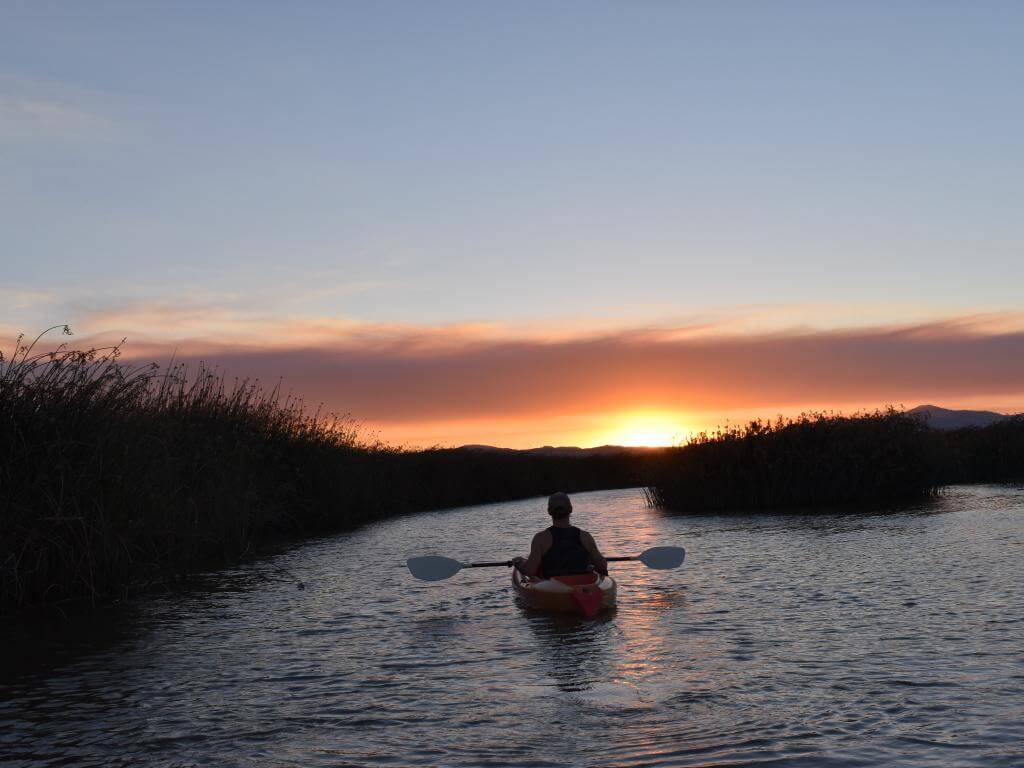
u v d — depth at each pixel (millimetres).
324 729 5789
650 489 26891
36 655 8008
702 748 5191
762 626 8492
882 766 4812
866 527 17094
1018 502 21266
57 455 10422
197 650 8148
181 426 15508
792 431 24625
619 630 8633
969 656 7000
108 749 5484
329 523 22281
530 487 39906
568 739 5445
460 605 10344
